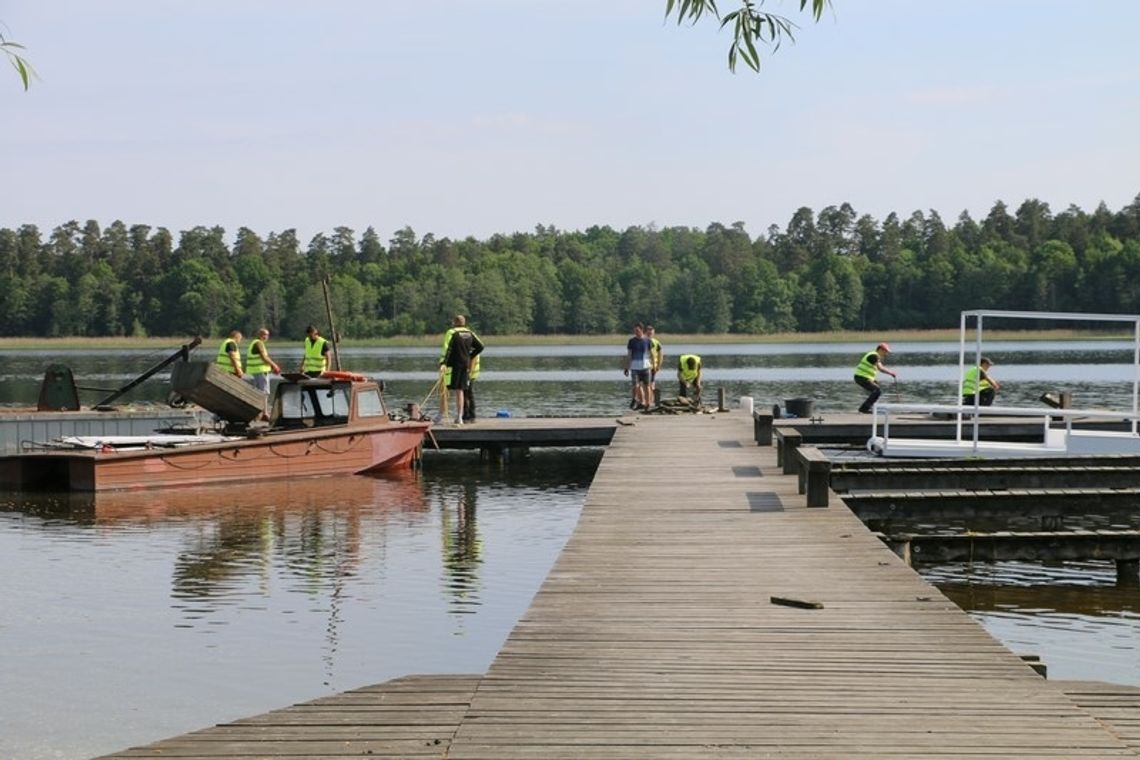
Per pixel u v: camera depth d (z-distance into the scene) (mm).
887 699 8039
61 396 29422
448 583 16391
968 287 173500
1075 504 17859
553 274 187125
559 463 30875
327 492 25188
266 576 16859
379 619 14375
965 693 8164
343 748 7145
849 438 30297
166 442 25578
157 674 12242
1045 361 97375
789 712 7785
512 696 8125
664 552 13578
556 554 18469
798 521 15711
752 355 123000
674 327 181750
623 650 9336
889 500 17984
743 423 31031
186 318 173875
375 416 27969
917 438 30578
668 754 7031
